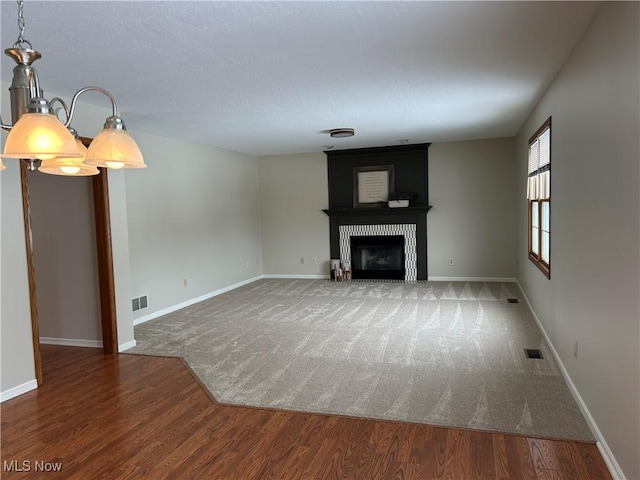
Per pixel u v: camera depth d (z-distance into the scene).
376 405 3.05
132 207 5.43
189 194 6.52
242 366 3.89
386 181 7.90
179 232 6.29
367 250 8.18
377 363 3.84
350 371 3.68
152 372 3.82
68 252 4.54
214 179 7.18
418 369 3.67
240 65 3.16
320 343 4.43
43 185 4.54
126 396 3.34
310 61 3.12
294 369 3.77
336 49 2.90
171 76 3.38
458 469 2.29
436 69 3.38
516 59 3.21
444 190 7.63
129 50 2.82
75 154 1.60
